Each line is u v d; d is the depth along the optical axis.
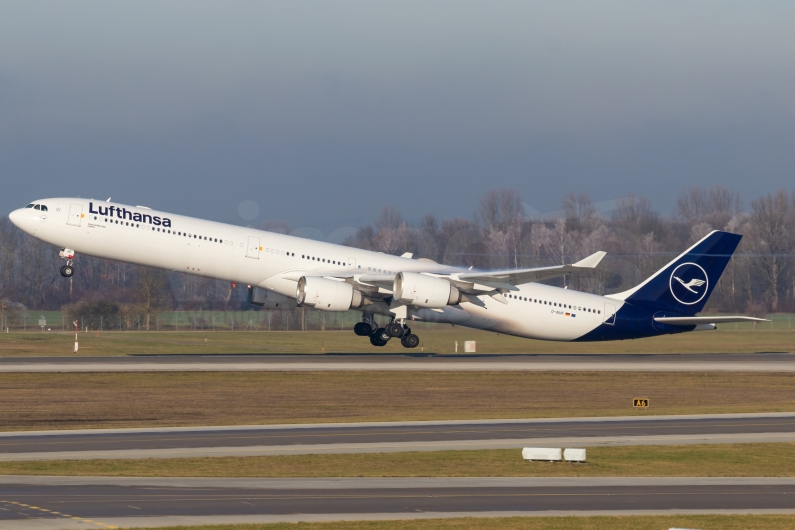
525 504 79.62
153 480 88.62
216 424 130.75
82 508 74.06
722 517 76.06
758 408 155.50
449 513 75.12
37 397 155.25
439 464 101.12
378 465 99.94
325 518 72.19
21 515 71.19
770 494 86.94
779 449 114.44
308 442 114.69
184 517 71.38
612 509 78.31
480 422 135.12
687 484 91.75
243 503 77.44
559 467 100.69
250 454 105.50
